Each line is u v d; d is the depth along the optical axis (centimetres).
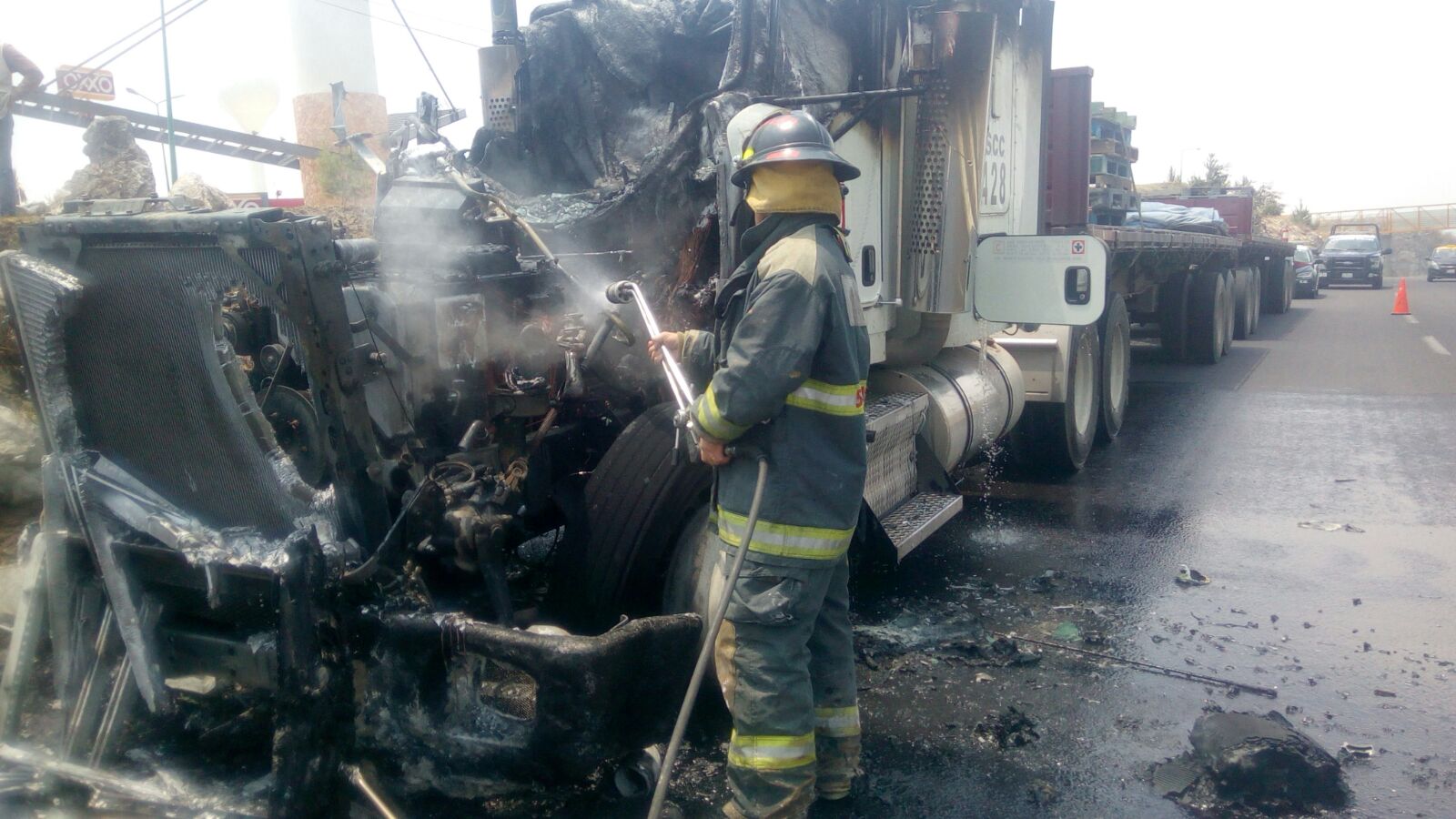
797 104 409
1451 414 930
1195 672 404
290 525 271
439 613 276
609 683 262
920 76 479
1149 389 1116
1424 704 376
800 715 275
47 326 268
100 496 278
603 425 418
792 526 268
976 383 592
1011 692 386
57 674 292
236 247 253
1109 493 682
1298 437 852
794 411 268
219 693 302
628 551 338
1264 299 2047
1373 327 1769
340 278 273
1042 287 512
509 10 502
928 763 336
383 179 438
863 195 462
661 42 468
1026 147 603
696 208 404
